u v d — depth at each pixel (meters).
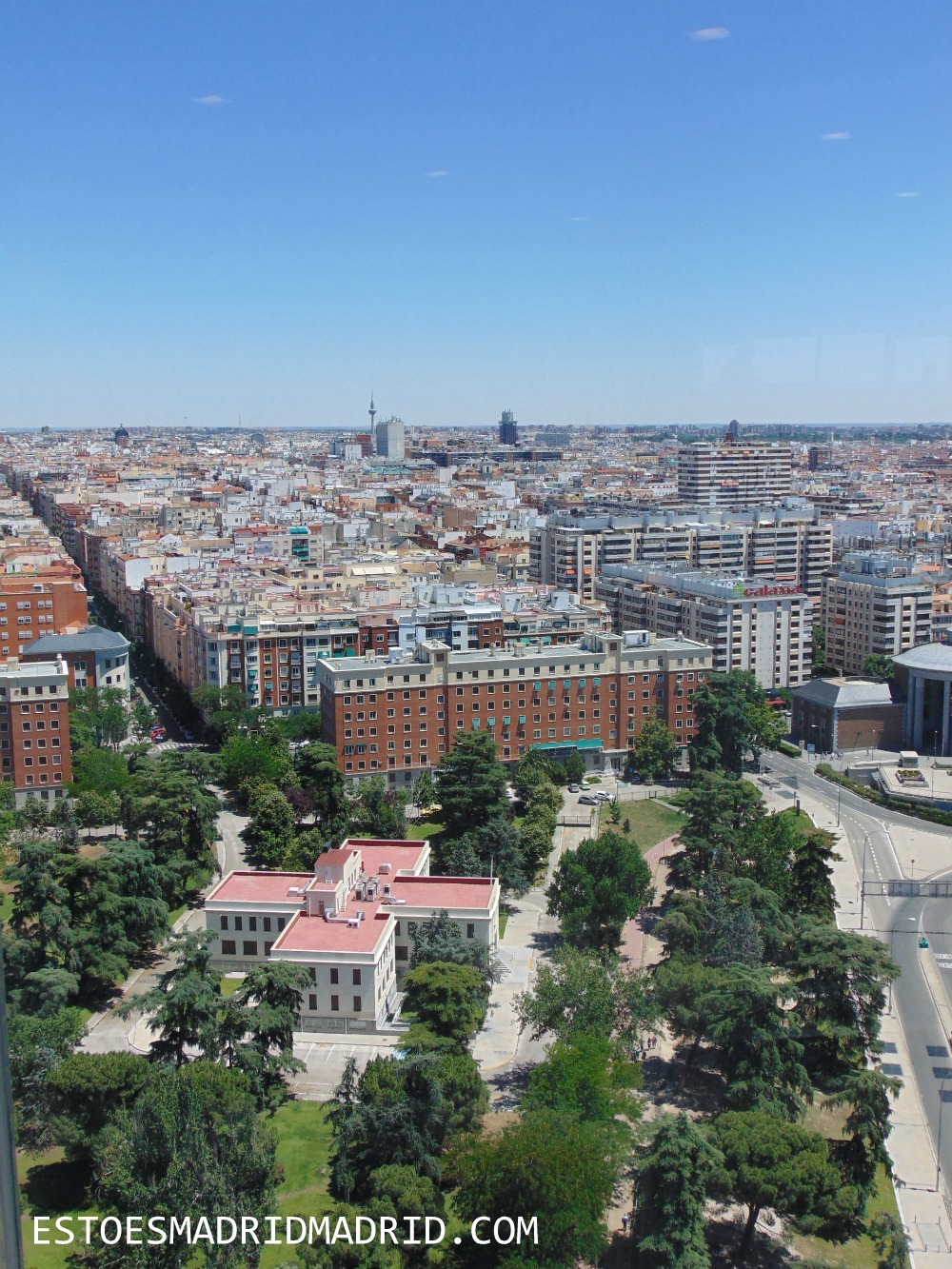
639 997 180.62
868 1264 144.00
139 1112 137.88
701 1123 153.25
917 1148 167.62
